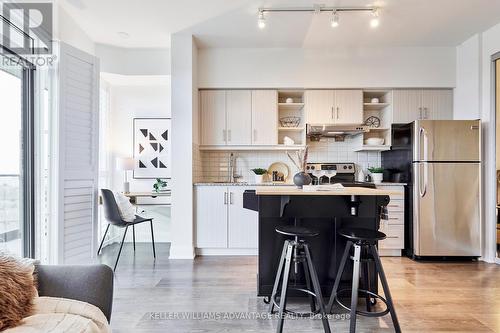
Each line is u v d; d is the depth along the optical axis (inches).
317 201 86.3
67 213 99.1
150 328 74.1
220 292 95.5
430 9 112.0
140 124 168.9
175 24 123.7
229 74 147.2
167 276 110.1
